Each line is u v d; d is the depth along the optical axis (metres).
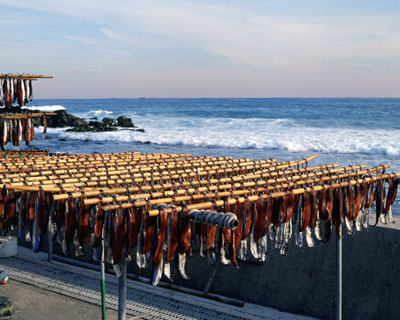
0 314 8.21
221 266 9.75
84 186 6.81
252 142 37.53
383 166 8.36
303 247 9.10
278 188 6.57
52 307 8.78
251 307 9.16
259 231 5.98
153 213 5.07
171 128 57.28
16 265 11.30
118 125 61.22
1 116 10.93
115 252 5.17
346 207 7.18
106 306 8.89
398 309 8.06
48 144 43.91
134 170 8.40
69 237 5.49
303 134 43.00
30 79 10.77
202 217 5.08
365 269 8.56
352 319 8.54
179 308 8.92
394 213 16.70
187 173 8.46
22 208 6.11
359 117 66.19
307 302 8.89
